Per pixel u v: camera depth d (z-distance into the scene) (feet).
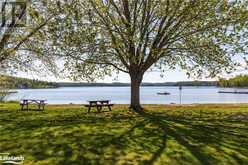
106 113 82.23
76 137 49.16
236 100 221.87
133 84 90.94
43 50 86.17
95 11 82.07
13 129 56.54
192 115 79.20
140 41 81.87
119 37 82.38
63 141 46.37
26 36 83.97
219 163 36.91
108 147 42.86
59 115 78.38
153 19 84.17
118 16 84.79
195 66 86.17
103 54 86.58
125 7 85.40
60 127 58.08
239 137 51.34
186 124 63.31
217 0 78.69
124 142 45.83
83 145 43.91
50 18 84.17
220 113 83.35
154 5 82.69
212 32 79.92
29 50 86.12
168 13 81.25
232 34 79.41
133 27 81.56
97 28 82.23
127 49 85.35
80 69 87.86
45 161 36.63
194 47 83.05
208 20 80.38
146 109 93.25
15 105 112.37
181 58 87.15
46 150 41.32
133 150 41.45
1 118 72.64
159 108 97.81
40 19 83.97
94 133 52.31
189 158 38.45
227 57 82.02
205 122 66.85
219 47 80.94
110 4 84.12
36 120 68.69
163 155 39.34
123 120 67.97
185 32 83.30
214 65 84.07
